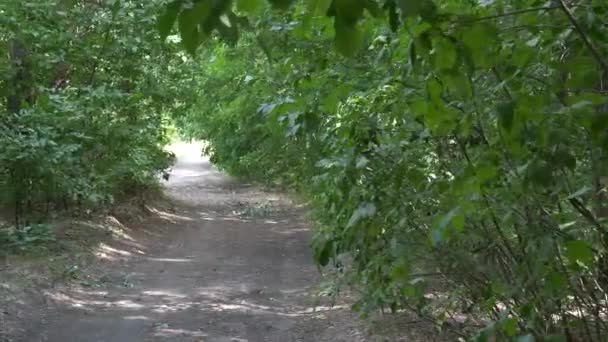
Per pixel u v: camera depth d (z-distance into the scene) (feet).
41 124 38.32
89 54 43.62
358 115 17.71
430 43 10.30
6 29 36.17
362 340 25.41
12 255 39.14
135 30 43.93
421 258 17.66
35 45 38.73
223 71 44.91
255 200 91.04
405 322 25.36
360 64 18.01
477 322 19.90
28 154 37.04
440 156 16.56
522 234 13.82
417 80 14.65
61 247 43.09
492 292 15.16
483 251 16.10
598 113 10.69
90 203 51.90
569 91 11.61
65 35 40.09
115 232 52.11
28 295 31.91
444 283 19.95
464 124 13.01
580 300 14.26
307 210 73.15
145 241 54.44
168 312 31.73
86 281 37.35
